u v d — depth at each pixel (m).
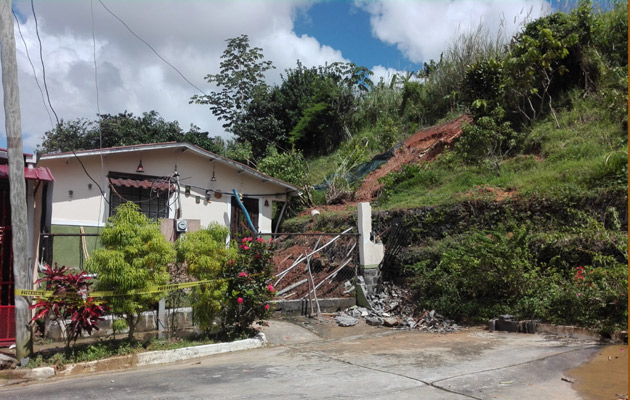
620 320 7.74
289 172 19.53
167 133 25.05
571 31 16.48
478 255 9.81
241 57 29.30
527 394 5.15
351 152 23.38
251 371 6.58
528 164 14.26
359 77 30.02
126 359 7.28
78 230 11.65
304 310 11.11
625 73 15.05
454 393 5.23
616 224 9.47
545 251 10.04
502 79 17.50
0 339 7.98
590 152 13.16
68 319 8.55
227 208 14.93
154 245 7.62
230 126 29.08
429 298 10.88
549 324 8.50
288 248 15.18
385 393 5.29
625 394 5.08
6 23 7.14
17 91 7.20
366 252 11.97
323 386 5.65
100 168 12.27
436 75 25.58
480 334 8.83
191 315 9.79
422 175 16.84
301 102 29.73
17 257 7.07
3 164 8.32
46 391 5.80
